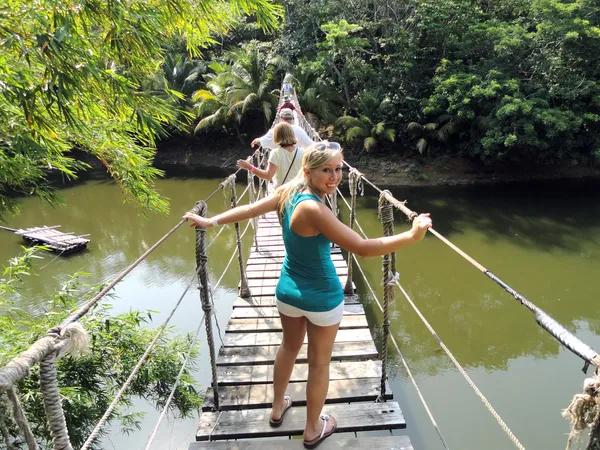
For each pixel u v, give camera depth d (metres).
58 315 4.33
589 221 12.02
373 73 16.94
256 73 18.39
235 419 2.49
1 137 3.05
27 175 4.13
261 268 5.02
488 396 5.03
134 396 4.76
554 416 4.65
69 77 2.53
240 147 20.25
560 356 5.94
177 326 6.49
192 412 4.70
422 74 16.56
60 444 1.14
